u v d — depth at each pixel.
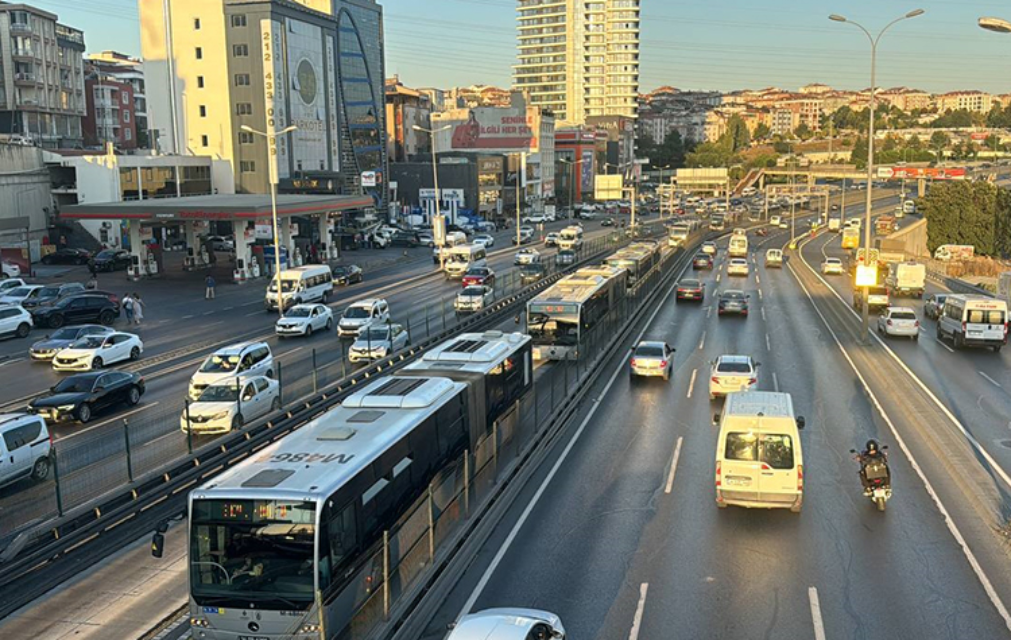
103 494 21.77
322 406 31.42
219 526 13.59
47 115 117.94
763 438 19.78
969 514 20.09
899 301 64.75
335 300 61.84
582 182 187.25
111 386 31.33
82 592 17.42
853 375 36.19
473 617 12.97
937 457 24.61
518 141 151.50
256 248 73.56
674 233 104.56
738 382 31.28
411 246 106.81
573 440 26.77
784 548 18.17
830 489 21.89
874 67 45.06
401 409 18.58
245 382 28.59
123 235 86.25
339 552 13.92
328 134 103.38
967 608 15.46
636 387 34.25
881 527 19.31
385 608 14.63
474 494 19.91
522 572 17.22
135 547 19.77
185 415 26.94
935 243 122.94
